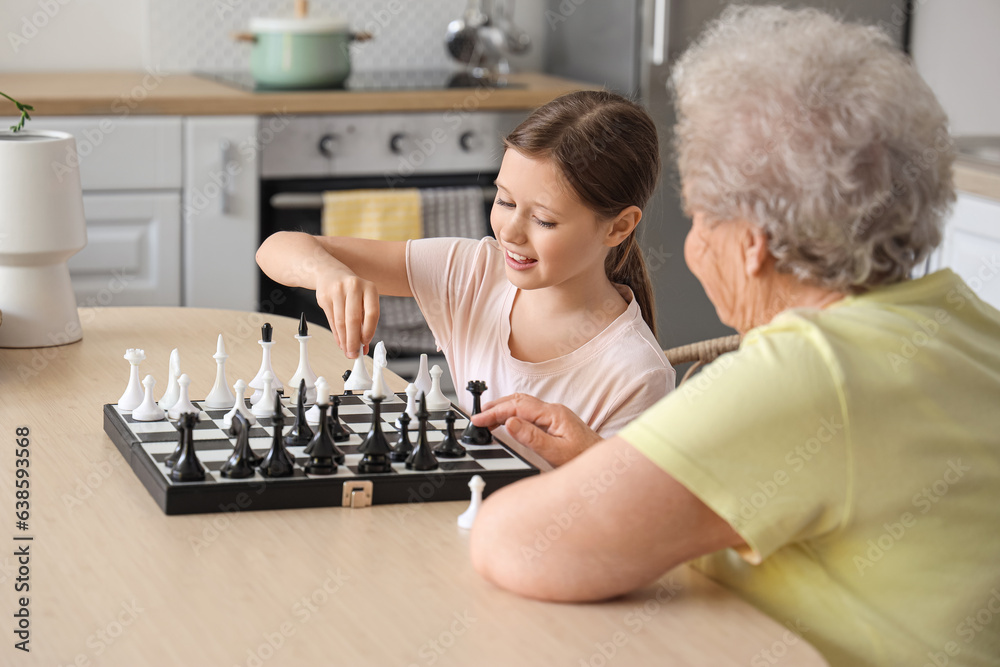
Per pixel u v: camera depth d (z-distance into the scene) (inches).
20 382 57.8
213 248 120.3
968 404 34.5
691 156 37.1
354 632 33.0
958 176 97.6
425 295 64.8
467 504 43.6
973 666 35.2
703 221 37.2
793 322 34.3
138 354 51.7
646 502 33.2
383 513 42.3
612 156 53.2
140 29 139.7
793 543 35.8
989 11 139.5
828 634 35.3
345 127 123.0
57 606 34.0
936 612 34.6
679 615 34.8
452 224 127.4
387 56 150.6
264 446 46.6
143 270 118.6
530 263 54.2
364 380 57.6
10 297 63.4
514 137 53.4
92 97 111.9
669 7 127.0
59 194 62.7
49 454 47.5
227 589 35.5
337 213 122.8
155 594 35.0
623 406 57.1
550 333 60.5
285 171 122.2
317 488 42.4
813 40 35.8
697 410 33.1
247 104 117.2
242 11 143.2
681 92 38.3
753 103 35.0
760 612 35.1
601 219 53.9
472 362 63.4
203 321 71.6
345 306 54.7
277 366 62.1
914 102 35.0
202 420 50.3
